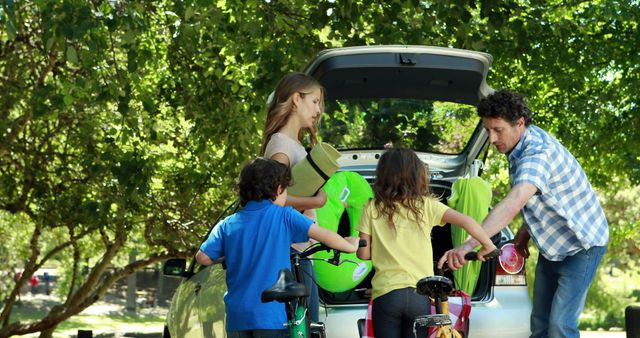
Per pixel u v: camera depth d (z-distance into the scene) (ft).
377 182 17.48
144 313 173.68
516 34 49.11
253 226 16.58
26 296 198.80
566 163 18.21
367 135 25.16
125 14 37.65
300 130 19.26
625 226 85.30
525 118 18.25
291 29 43.19
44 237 90.07
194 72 47.65
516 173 18.11
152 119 49.57
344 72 22.06
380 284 17.31
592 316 160.66
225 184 58.80
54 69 51.37
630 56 58.39
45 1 36.01
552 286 19.25
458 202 21.48
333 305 19.33
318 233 16.55
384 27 44.73
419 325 17.02
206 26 43.45
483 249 17.16
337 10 43.04
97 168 48.47
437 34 46.14
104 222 53.06
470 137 24.99
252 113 46.03
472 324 19.79
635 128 61.11
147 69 52.03
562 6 57.00
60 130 58.49
